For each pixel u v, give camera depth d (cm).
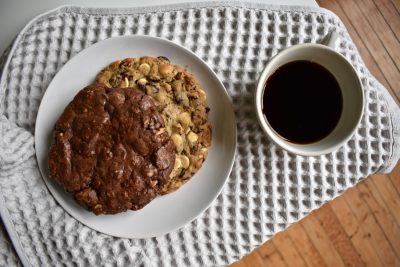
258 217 63
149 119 58
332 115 58
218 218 63
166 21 63
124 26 63
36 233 61
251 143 63
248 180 63
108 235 61
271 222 63
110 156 58
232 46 64
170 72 61
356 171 64
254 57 64
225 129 62
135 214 61
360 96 56
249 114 63
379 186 81
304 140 58
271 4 64
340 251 81
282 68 58
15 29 63
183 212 61
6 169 60
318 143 57
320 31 64
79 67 61
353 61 65
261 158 63
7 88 62
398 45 81
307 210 63
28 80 62
